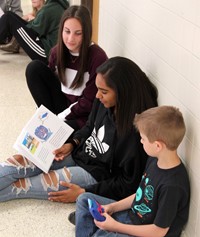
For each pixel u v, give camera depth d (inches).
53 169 80.8
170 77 67.7
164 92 71.1
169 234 61.9
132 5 88.3
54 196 77.4
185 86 61.4
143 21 81.4
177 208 60.0
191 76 59.1
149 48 78.6
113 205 67.6
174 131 57.6
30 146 79.1
